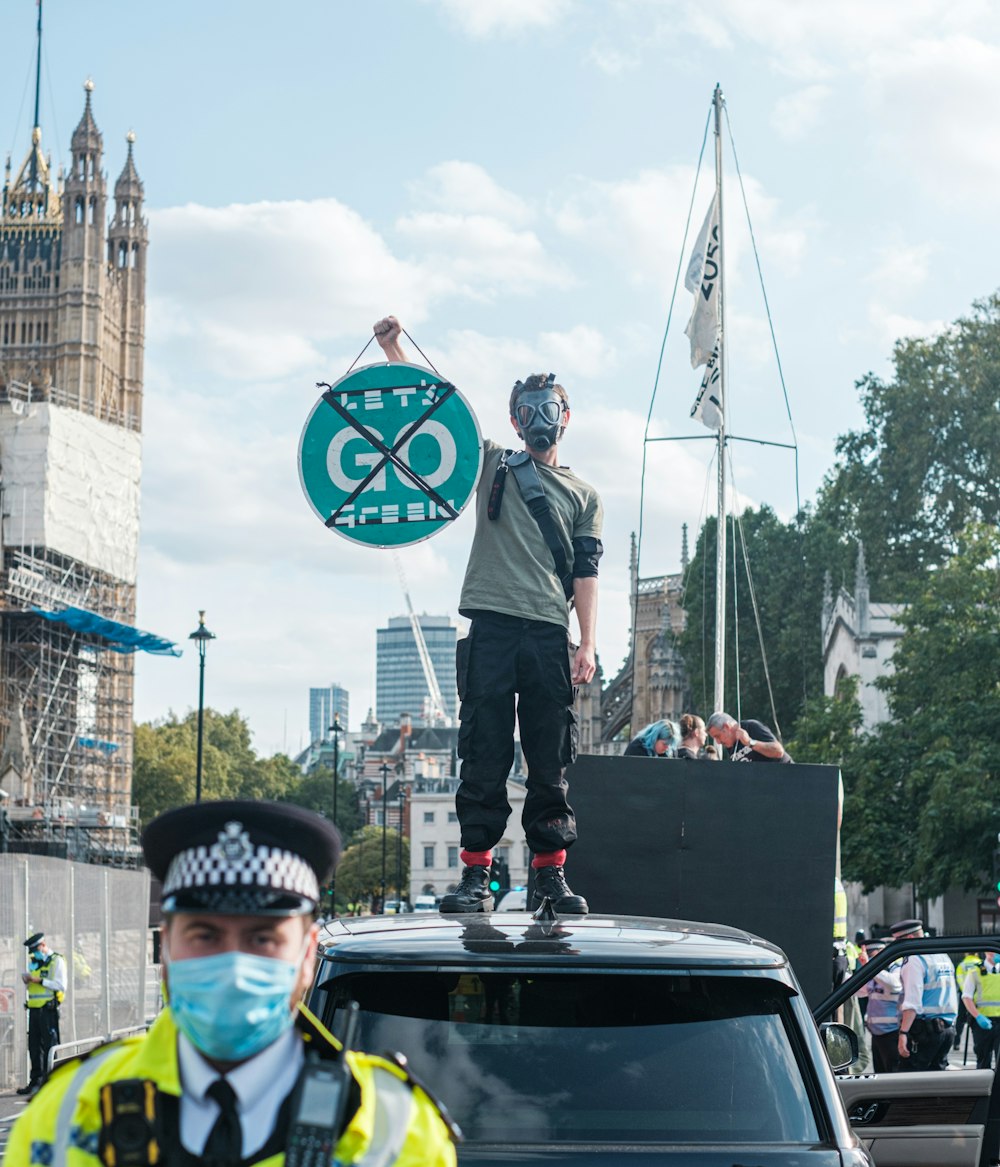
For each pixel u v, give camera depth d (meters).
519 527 6.05
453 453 6.27
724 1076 4.21
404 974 4.32
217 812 2.30
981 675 47.34
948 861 46.09
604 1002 4.31
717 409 20.64
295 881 2.30
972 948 6.12
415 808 144.38
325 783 192.12
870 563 80.88
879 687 51.00
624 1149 4.01
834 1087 4.27
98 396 141.88
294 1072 2.31
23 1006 21.34
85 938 24.44
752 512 86.62
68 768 113.00
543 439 6.12
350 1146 2.27
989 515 79.44
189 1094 2.26
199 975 2.21
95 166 144.00
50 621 109.50
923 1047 15.52
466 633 6.21
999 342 80.44
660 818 8.12
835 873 8.21
